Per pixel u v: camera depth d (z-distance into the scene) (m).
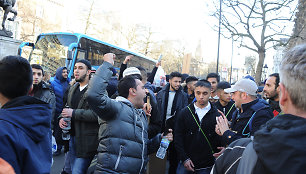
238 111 3.13
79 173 3.23
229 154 1.22
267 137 0.96
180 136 3.57
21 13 28.55
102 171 2.25
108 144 2.28
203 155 3.43
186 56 8.63
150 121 3.48
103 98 2.25
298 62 1.00
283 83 1.05
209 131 3.43
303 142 0.87
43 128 1.53
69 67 9.70
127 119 2.37
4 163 1.28
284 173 0.85
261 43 19.55
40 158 1.49
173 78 4.85
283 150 0.88
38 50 10.55
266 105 2.78
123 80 2.66
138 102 2.64
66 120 3.37
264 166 0.94
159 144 2.90
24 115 1.43
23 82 1.52
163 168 3.98
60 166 5.30
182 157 3.46
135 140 2.35
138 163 2.35
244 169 1.05
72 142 3.66
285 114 0.98
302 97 0.97
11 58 1.51
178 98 4.81
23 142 1.38
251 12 18.59
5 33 7.61
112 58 2.42
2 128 1.33
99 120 2.46
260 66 19.89
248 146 1.10
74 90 3.77
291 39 18.83
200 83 3.51
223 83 4.30
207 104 3.61
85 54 10.69
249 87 2.83
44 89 4.71
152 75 5.29
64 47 10.16
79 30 32.94
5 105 1.47
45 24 32.12
